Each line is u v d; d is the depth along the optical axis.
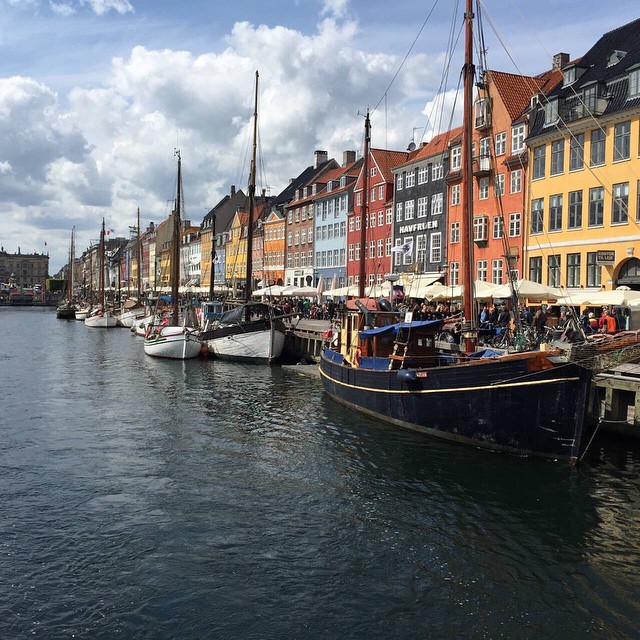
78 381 30.81
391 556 10.73
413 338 19.52
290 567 10.30
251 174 42.38
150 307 68.62
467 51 18.16
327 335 32.72
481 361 15.92
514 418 15.49
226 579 9.88
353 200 65.88
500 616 8.97
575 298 25.27
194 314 51.88
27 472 15.18
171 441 18.27
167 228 135.50
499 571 10.26
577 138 36.91
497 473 14.83
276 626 8.65
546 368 14.81
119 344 54.78
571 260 37.28
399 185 56.84
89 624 8.66
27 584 9.70
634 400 17.19
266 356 37.06
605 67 37.53
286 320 44.19
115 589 9.57
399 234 56.75
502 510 12.74
